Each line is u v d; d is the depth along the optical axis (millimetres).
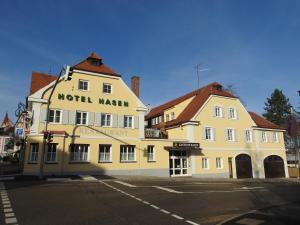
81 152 25688
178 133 33562
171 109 38719
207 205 12438
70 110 25844
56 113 25375
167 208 11336
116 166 26906
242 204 13047
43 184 17859
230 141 34906
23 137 27125
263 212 10695
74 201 12109
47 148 23828
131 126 28906
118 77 29219
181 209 11234
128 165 27562
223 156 33812
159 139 29750
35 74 28750
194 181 25406
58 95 25625
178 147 29625
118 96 28734
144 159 28547
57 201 11969
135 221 8969
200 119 32812
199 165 31625
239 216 9992
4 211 9875
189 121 31719
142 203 12234
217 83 36719
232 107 36312
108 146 27234
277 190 19609
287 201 14258
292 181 31297
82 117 26578
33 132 23891
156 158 29188
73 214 9664
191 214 10367
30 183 18188
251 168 36094
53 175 23500
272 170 38188
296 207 11898
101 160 26609
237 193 17156
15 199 12188
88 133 26188
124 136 28016
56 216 9320
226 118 35312
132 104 29375
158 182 22453
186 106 37562
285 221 9164
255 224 8820
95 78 27938
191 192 16703
